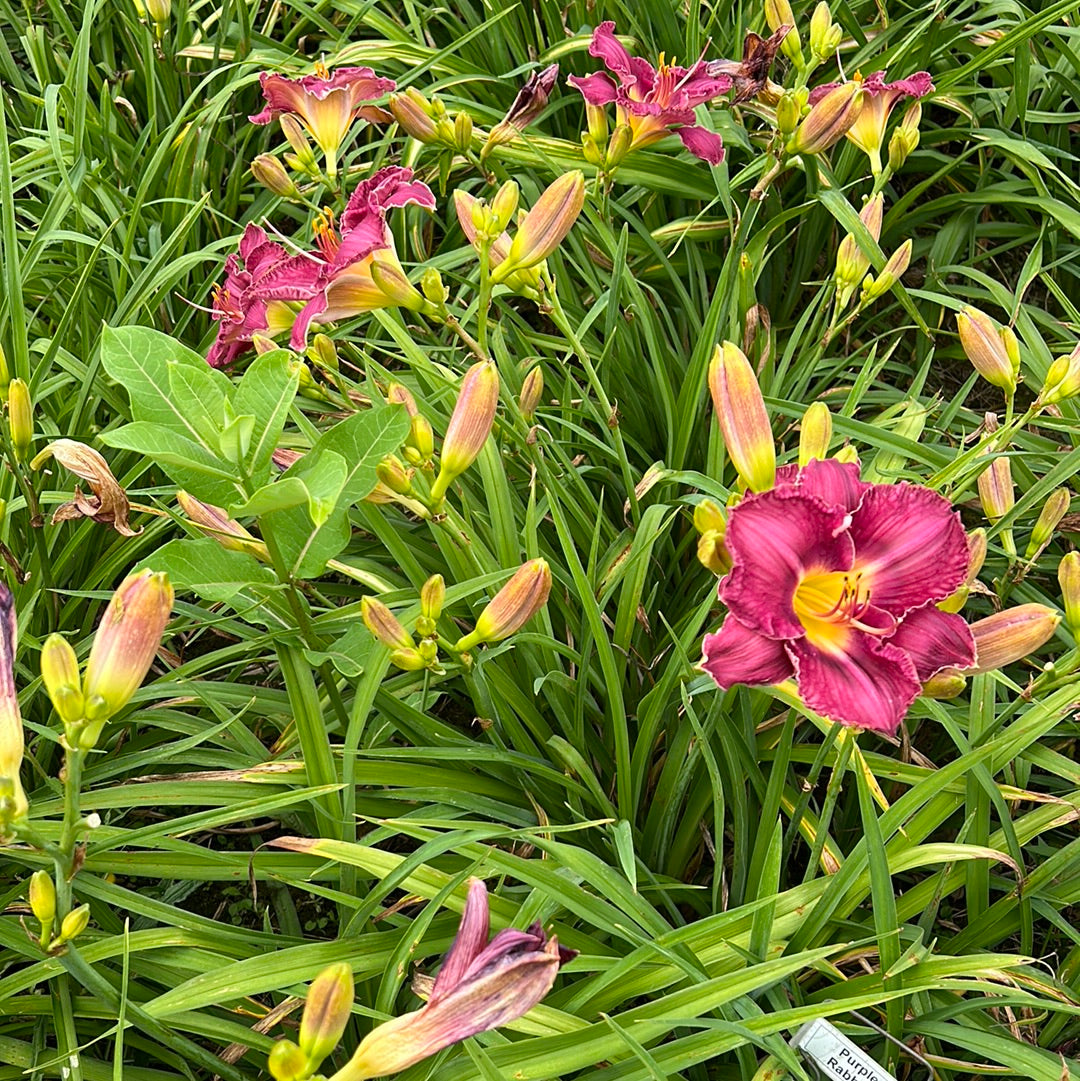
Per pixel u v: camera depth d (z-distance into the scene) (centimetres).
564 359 130
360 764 98
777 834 89
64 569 113
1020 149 133
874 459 113
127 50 150
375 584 106
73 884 94
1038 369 126
